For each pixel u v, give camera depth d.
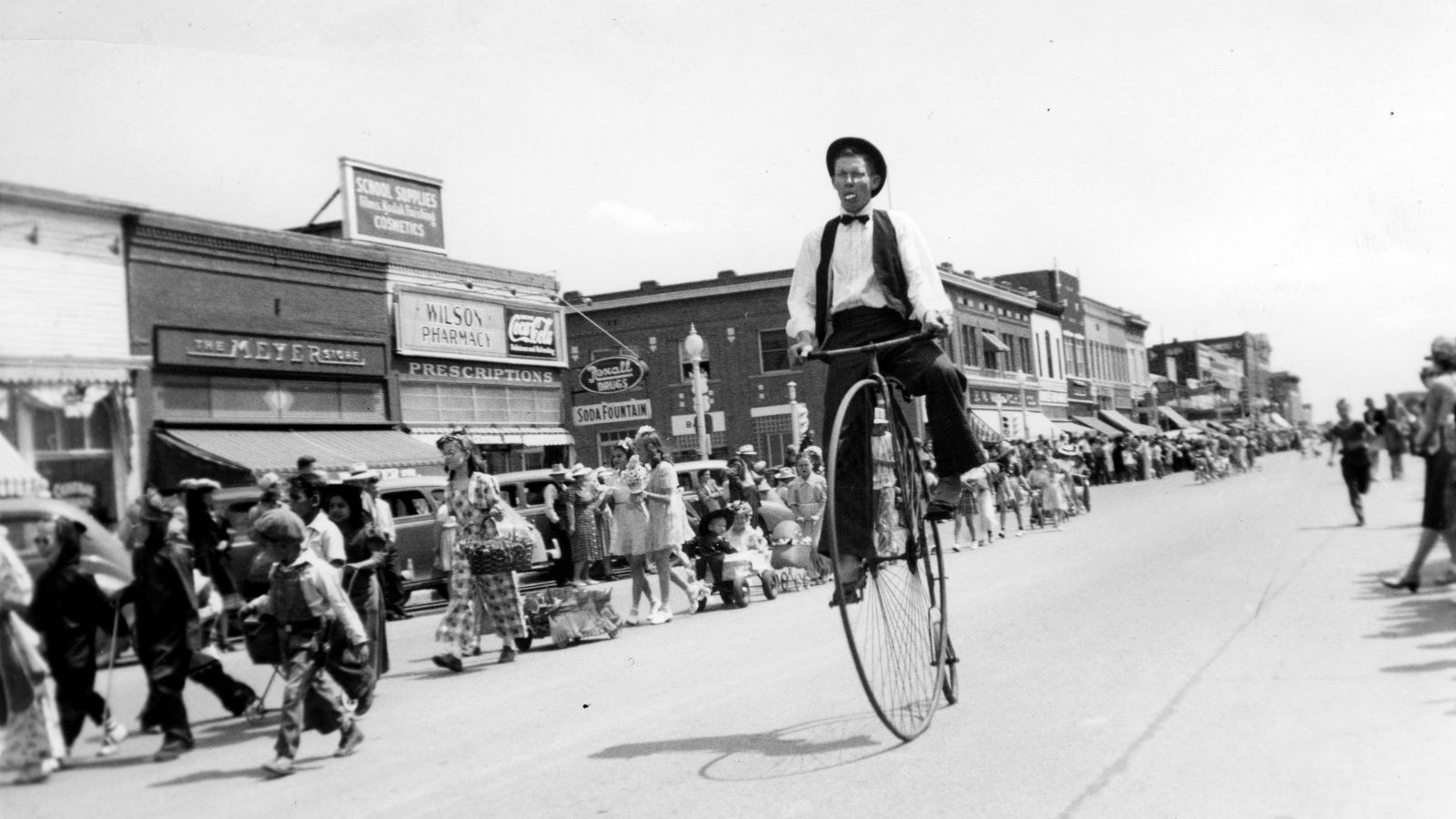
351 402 18.64
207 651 6.92
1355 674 6.48
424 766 5.87
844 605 5.02
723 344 44.19
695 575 14.38
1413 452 9.98
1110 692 6.39
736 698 7.16
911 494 5.87
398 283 24.11
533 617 11.12
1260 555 13.63
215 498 7.22
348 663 6.32
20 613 3.06
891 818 4.30
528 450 28.59
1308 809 4.17
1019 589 12.12
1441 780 4.40
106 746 3.73
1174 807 4.27
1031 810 4.31
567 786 5.20
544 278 29.36
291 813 4.86
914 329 5.68
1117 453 51.81
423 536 17.83
